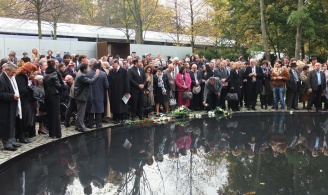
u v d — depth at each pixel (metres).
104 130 10.39
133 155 7.66
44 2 20.47
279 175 6.29
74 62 12.42
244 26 26.09
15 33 22.97
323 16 23.39
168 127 10.96
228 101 14.44
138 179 6.11
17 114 7.86
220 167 6.81
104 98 11.02
